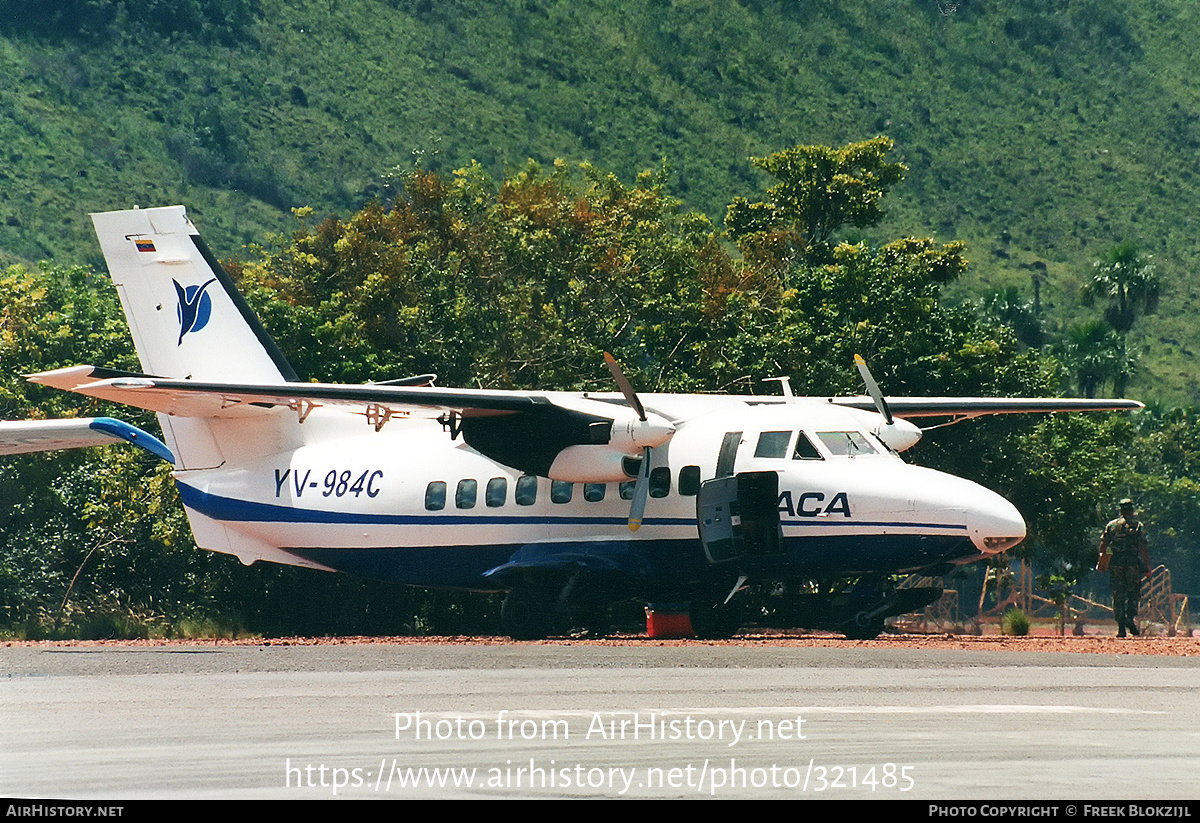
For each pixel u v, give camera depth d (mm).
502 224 134000
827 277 113688
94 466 113250
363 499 77750
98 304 139625
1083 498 109625
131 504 109188
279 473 80562
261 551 81875
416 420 79375
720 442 68188
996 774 18516
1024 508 109938
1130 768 19109
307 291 133375
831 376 104875
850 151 145000
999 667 44000
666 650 54781
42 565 108188
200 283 80750
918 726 24797
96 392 68438
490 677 39156
